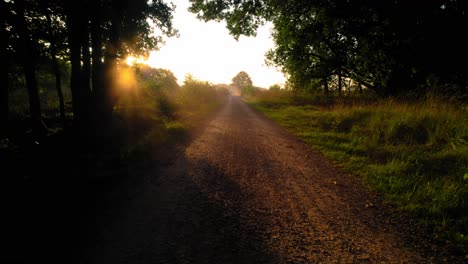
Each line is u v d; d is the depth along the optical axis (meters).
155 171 5.52
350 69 19.22
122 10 10.66
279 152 7.37
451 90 10.98
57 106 18.84
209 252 2.73
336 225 3.35
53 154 6.68
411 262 2.61
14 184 4.50
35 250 2.73
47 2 8.80
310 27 16.14
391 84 15.58
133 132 9.69
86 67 10.24
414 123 7.97
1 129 9.37
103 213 3.61
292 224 3.37
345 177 5.21
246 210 3.76
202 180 5.00
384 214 3.64
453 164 5.16
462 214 3.43
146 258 2.62
